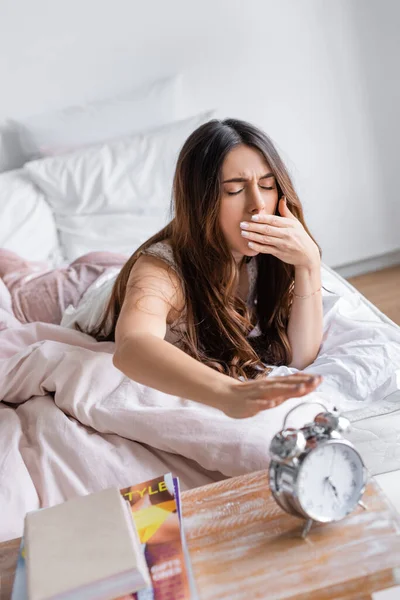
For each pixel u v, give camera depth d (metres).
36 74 2.69
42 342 1.42
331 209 3.01
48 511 0.88
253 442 1.09
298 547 0.83
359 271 3.11
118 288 1.47
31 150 2.69
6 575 0.87
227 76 2.78
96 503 0.88
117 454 1.18
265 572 0.80
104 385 1.28
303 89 2.82
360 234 3.06
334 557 0.81
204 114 2.64
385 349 1.42
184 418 1.16
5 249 2.17
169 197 2.52
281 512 0.89
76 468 1.16
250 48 2.75
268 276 1.51
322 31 2.75
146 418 1.18
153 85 2.71
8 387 1.38
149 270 1.33
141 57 2.71
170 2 2.65
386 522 0.85
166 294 1.31
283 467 0.83
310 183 2.96
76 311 1.72
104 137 2.66
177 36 2.70
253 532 0.87
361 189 2.99
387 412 1.19
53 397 1.35
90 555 0.80
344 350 1.45
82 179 2.52
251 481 0.96
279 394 0.86
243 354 1.41
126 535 0.82
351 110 2.87
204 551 0.85
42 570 0.79
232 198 1.30
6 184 2.54
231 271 1.38
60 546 0.82
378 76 2.83
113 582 0.78
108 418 1.21
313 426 0.86
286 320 1.54
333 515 0.85
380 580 0.78
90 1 2.62
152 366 1.02
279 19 2.72
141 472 1.15
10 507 1.09
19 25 2.62
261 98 2.82
